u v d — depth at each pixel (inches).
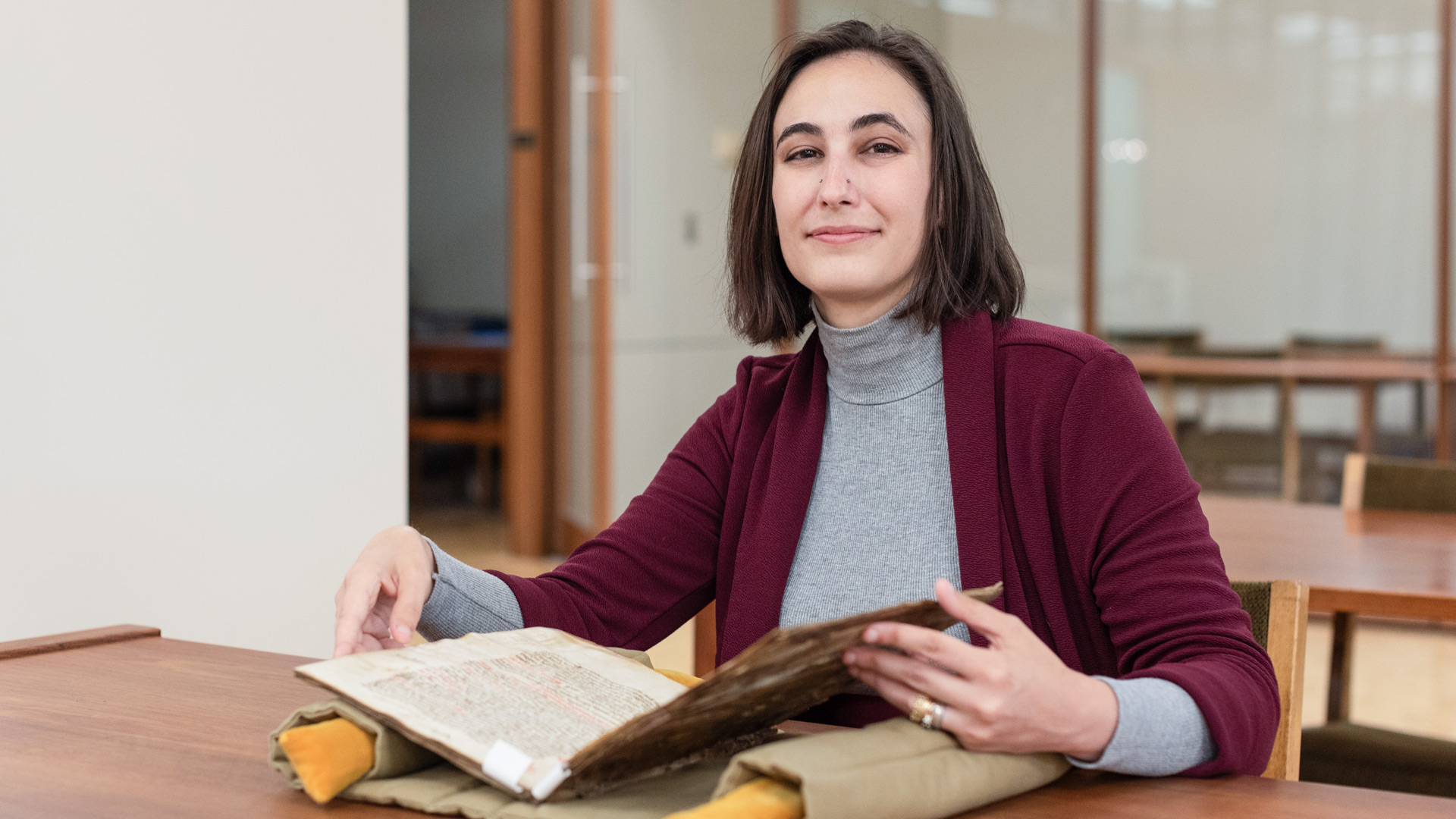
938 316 41.0
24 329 64.3
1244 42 192.1
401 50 86.4
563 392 197.8
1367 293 188.5
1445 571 65.0
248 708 35.8
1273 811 28.0
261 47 76.3
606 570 44.6
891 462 42.1
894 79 40.9
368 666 31.0
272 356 77.9
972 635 39.3
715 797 26.2
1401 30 184.2
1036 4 197.2
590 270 186.1
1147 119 196.7
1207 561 35.2
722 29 198.8
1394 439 186.4
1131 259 198.4
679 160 193.9
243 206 75.7
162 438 71.4
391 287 86.4
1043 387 39.6
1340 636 74.7
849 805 24.7
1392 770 64.4
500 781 27.0
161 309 71.0
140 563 70.6
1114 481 37.1
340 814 27.4
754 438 45.4
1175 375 192.5
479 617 40.2
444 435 237.9
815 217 40.6
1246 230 193.8
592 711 30.4
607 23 179.2
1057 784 30.0
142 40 69.4
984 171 42.4
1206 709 30.4
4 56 62.8
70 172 66.1
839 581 41.6
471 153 328.8
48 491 65.7
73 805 27.8
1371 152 187.2
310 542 81.0
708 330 202.7
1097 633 38.2
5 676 39.2
